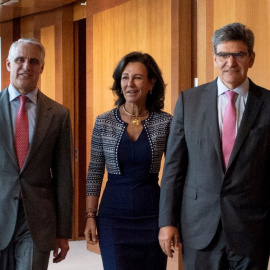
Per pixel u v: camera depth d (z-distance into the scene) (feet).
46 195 10.04
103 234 10.26
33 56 9.79
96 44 20.70
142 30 17.75
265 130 8.43
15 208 9.70
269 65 12.57
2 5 23.52
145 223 10.14
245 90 8.61
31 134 9.91
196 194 8.72
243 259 8.57
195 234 8.72
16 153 9.80
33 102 10.09
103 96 20.20
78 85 23.68
